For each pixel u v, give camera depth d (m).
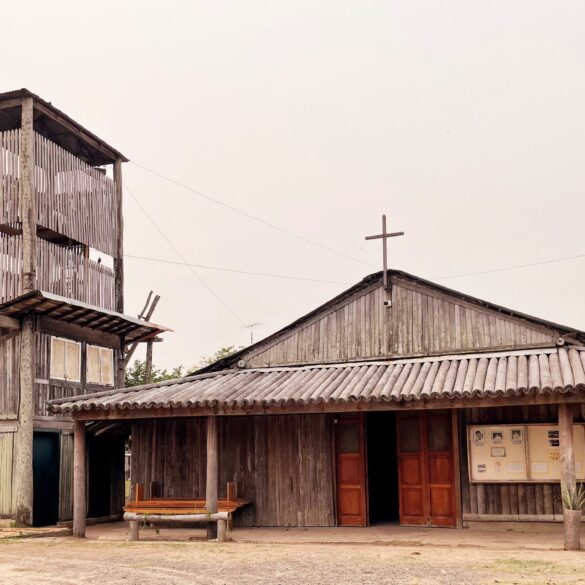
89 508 20.25
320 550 13.66
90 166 22.70
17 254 18.80
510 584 9.90
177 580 10.62
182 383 17.73
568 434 13.73
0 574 11.46
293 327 18.70
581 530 14.88
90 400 16.58
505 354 16.64
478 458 16.12
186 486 17.97
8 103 19.44
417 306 17.81
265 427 17.72
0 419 18.41
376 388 15.16
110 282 21.92
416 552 13.16
